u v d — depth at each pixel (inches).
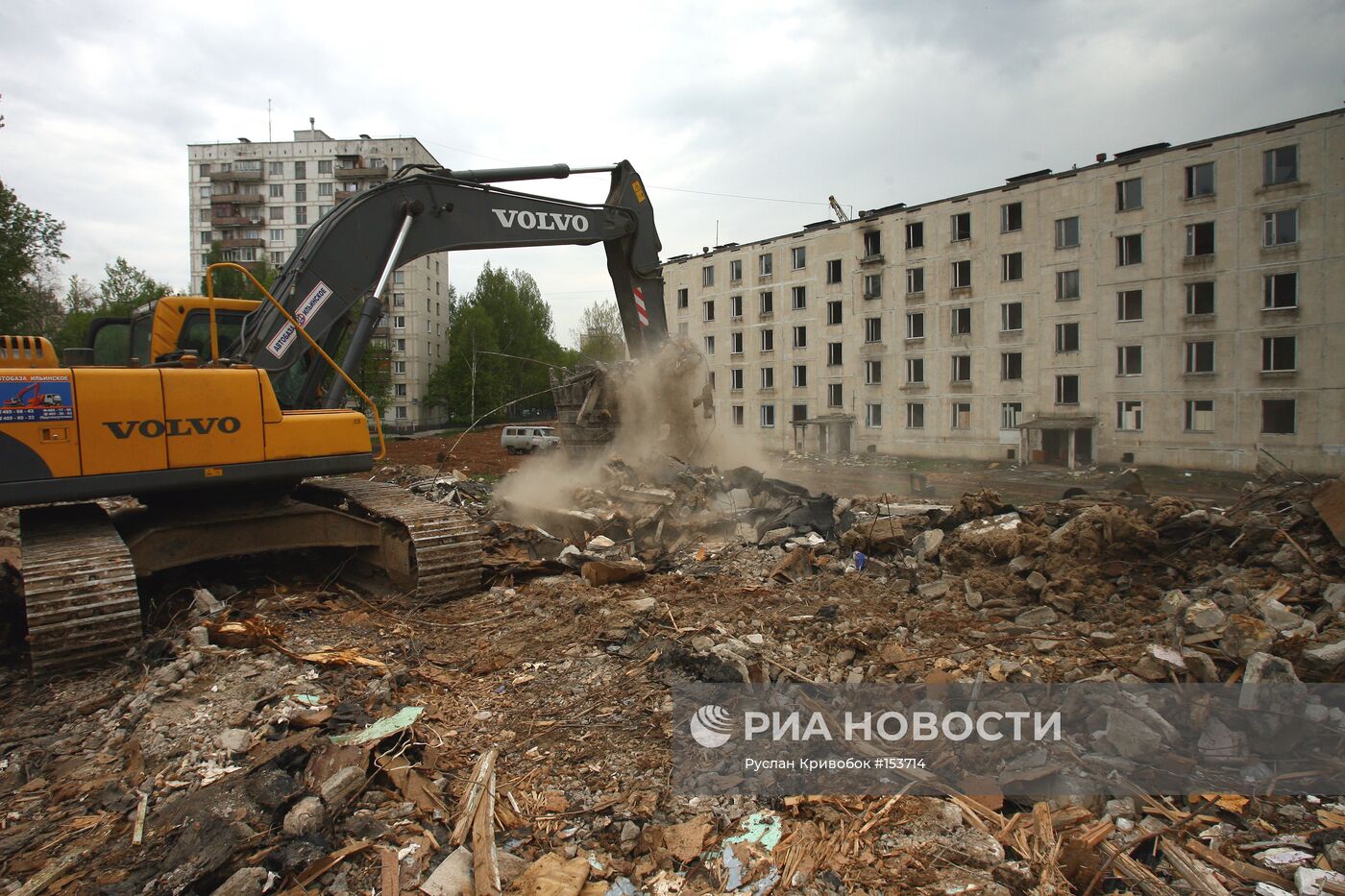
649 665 189.2
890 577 278.1
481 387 2075.5
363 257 315.9
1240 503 291.9
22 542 221.3
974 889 114.0
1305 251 1016.2
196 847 121.6
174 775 144.9
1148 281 1139.9
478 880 115.6
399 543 268.1
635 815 131.8
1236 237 1066.1
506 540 327.6
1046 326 1242.6
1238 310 1070.4
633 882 117.0
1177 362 1121.4
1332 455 1008.2
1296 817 129.6
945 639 208.4
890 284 1435.8
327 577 285.4
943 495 840.9
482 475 882.8
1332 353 1005.2
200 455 233.3
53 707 182.4
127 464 221.5
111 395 219.3
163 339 287.6
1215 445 1095.6
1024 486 961.5
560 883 113.6
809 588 268.4
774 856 121.5
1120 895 113.9
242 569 288.7
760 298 1663.4
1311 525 242.8
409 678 190.1
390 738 154.2
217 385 236.1
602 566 273.7
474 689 185.6
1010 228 1277.1
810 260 1557.6
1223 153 1069.8
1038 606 233.3
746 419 1701.5
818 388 1563.7
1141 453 1159.6
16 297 1050.7
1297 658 166.1
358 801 136.6
